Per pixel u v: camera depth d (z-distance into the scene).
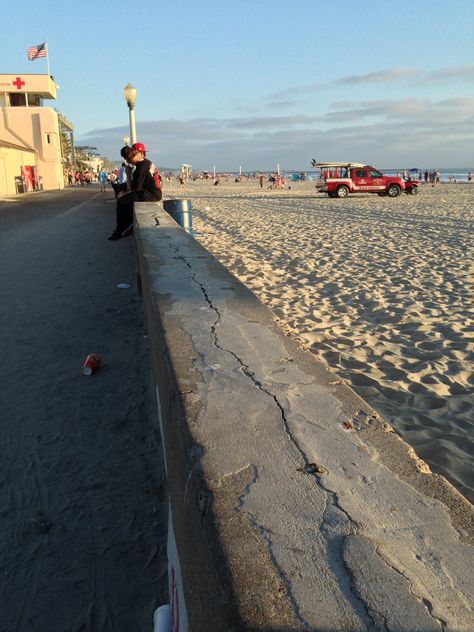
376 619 1.00
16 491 2.75
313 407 1.91
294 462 1.54
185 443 1.66
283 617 1.00
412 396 3.87
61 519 2.54
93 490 2.76
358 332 5.38
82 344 4.87
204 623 1.21
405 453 1.61
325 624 0.99
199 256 5.02
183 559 1.52
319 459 1.56
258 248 11.19
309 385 2.11
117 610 2.05
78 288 7.02
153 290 3.71
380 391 3.97
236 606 1.03
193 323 2.93
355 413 1.87
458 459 3.04
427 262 9.37
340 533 1.23
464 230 13.91
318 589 1.07
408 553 1.17
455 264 9.12
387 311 6.15
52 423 3.44
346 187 31.66
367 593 1.06
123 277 7.72
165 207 10.87
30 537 2.42
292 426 1.76
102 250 10.16
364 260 9.66
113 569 2.25
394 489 1.42
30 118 44.75
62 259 9.16
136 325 5.43
